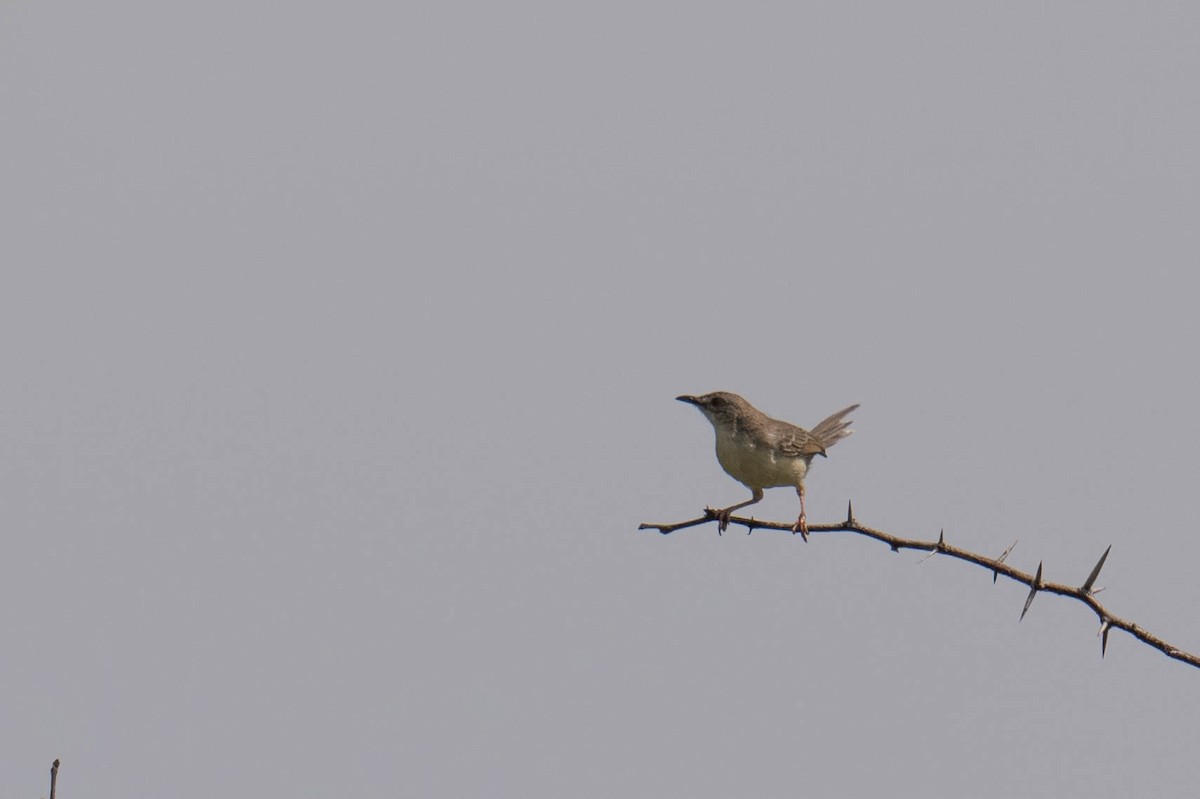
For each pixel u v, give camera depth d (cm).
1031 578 725
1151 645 691
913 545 802
